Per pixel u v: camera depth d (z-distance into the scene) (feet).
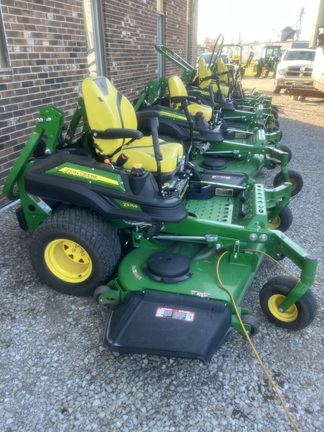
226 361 7.09
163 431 5.75
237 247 8.17
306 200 14.88
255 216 8.17
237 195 11.14
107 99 9.21
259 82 69.21
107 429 5.78
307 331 7.89
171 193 8.48
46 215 9.34
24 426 5.79
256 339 7.63
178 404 6.21
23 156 9.02
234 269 8.09
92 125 8.89
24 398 6.24
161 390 6.45
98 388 6.46
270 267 10.10
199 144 15.47
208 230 8.41
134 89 25.84
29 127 14.65
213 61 27.14
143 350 6.52
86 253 8.18
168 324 6.78
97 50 21.07
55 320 7.99
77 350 7.23
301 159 20.59
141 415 6.01
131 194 7.86
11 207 13.35
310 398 6.37
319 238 11.77
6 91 13.23
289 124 30.58
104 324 7.90
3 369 6.79
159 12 31.01
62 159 8.24
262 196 9.22
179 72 37.93
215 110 18.97
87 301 8.57
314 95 41.45
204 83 23.75
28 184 8.34
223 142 15.78
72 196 7.98
